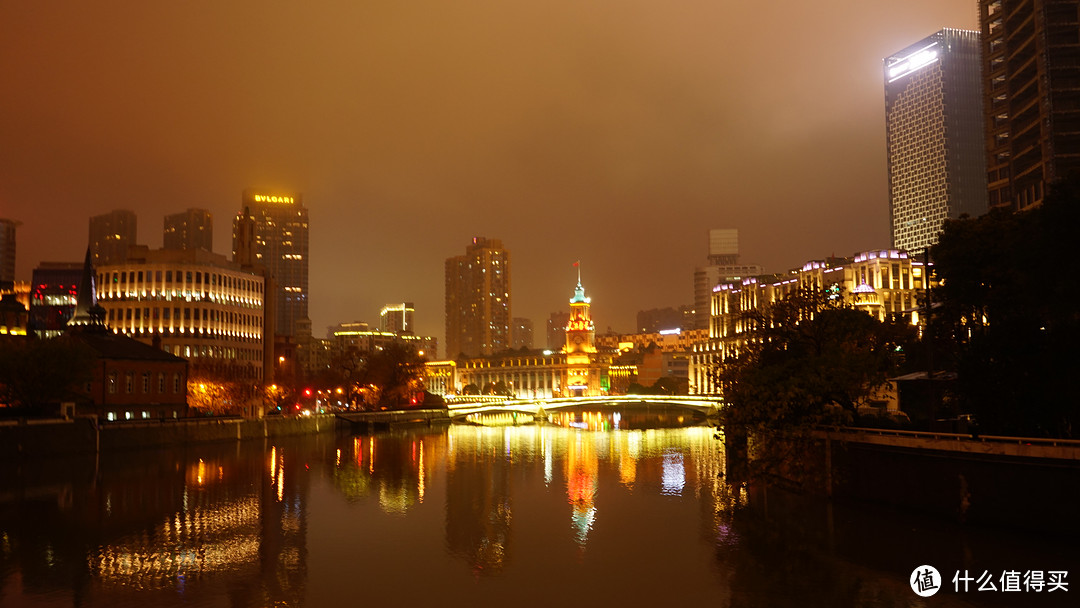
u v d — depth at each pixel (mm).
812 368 65250
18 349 102312
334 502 74062
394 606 43219
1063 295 52625
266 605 43344
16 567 50438
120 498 74625
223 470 95875
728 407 73188
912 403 92000
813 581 45594
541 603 43531
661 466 101062
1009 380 58344
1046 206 53406
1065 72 132250
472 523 64062
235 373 177750
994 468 50094
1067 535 46125
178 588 46344
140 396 126688
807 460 65750
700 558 51500
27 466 90938
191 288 193375
